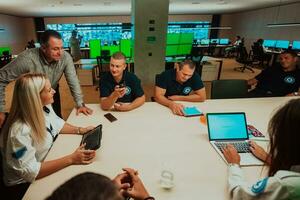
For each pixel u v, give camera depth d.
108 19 13.52
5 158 1.16
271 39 10.38
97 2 7.66
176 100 2.36
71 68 2.27
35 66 2.00
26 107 1.18
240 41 10.75
